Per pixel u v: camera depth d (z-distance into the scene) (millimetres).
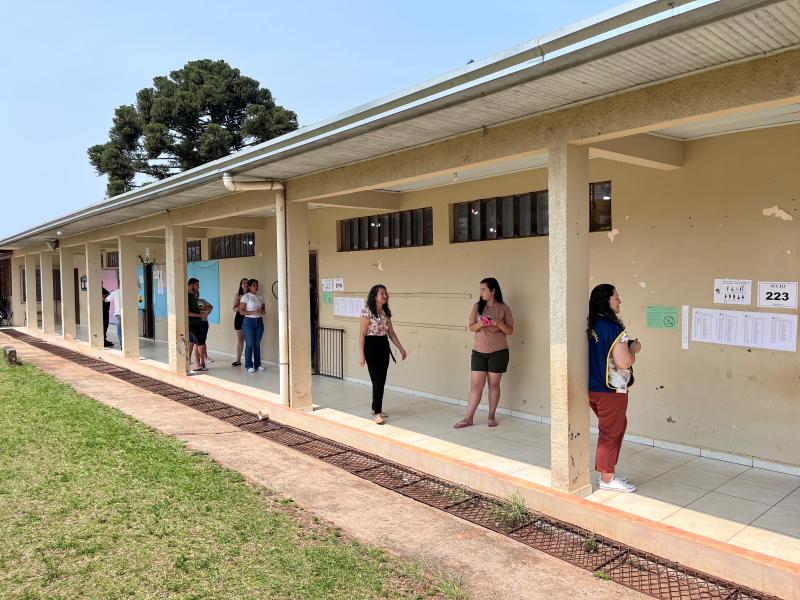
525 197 7465
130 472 5773
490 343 7133
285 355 8125
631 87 4152
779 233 5324
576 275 4785
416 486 5676
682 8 2986
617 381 4895
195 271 15391
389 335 7836
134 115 29859
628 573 3977
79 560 4055
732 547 3883
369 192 8672
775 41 3350
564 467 4855
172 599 3596
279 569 3965
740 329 5598
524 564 4105
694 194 5852
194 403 9352
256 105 28750
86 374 12180
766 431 5492
